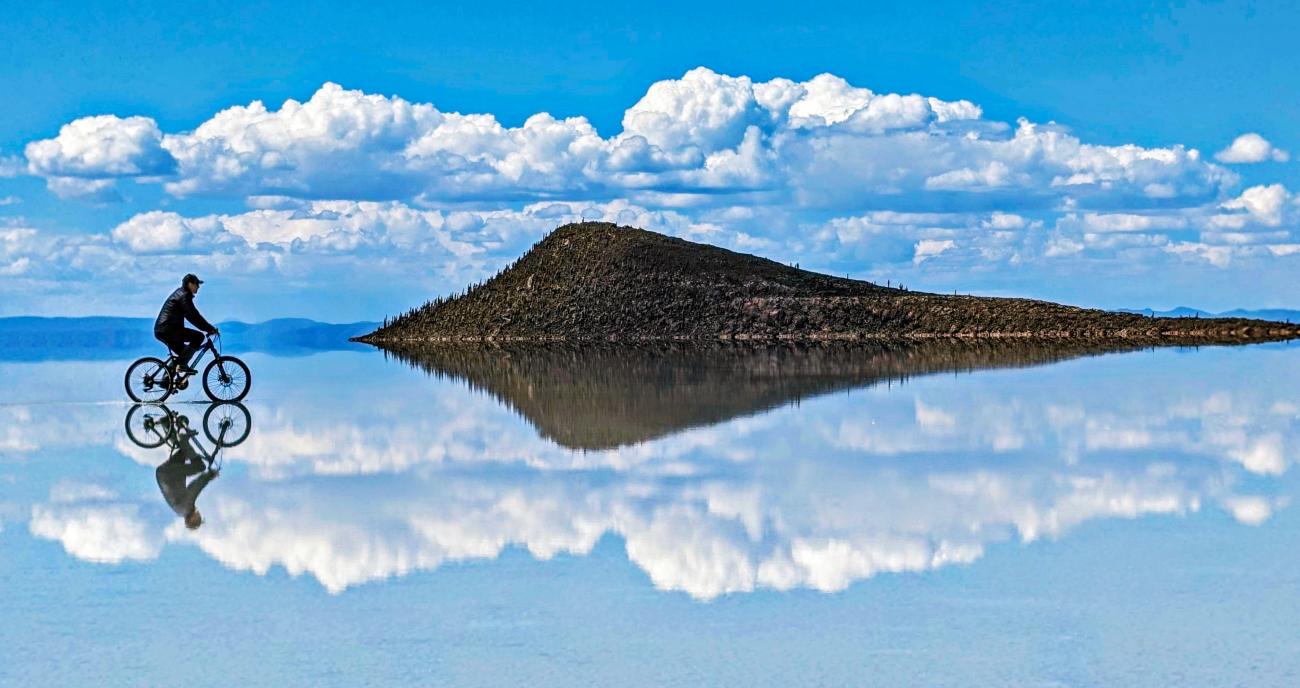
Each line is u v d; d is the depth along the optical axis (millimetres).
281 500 11781
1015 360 40906
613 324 114375
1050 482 12578
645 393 25172
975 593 8156
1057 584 8352
